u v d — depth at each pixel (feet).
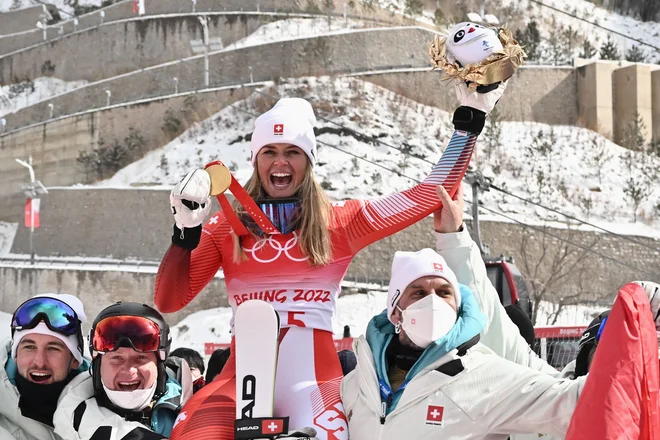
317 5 309.83
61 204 244.42
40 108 292.20
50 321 22.63
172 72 287.28
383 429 19.93
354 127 266.36
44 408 22.97
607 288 223.10
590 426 17.90
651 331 18.45
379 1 317.22
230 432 19.27
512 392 19.56
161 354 21.99
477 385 19.76
